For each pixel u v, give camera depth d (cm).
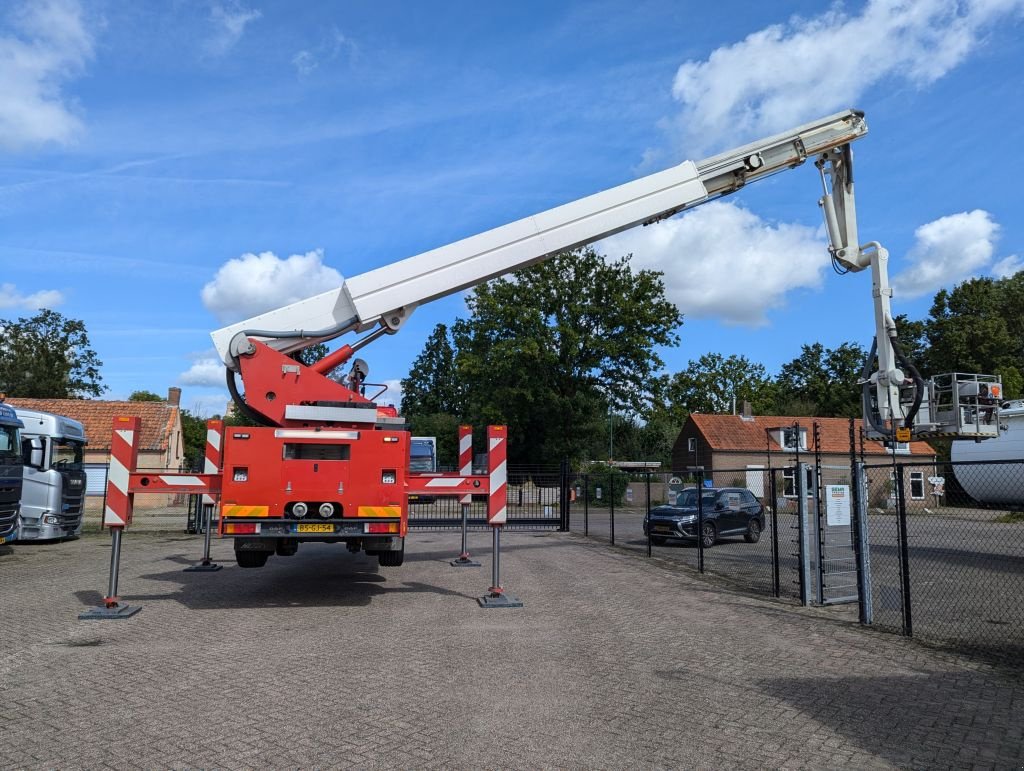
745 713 506
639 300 4119
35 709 500
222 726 468
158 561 1348
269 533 844
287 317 950
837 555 1048
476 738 452
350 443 867
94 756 418
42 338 6353
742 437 4681
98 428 3700
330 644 698
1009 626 822
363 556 1422
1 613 838
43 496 1681
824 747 445
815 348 7612
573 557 1479
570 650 684
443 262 995
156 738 447
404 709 505
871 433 1278
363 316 958
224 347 916
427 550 1575
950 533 1739
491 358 4053
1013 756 434
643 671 613
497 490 944
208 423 1262
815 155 1214
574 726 475
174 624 785
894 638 757
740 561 1455
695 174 1095
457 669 611
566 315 4097
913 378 1212
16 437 1473
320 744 439
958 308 5850
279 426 901
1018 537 1698
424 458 2672
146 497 3969
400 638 727
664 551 1656
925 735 468
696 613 886
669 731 469
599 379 4159
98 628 761
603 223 1055
